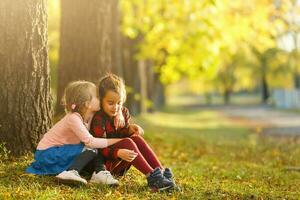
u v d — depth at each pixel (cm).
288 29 2350
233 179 919
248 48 2650
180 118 4241
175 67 2677
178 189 696
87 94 705
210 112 5703
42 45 798
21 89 786
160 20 2288
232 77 7500
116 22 2003
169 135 1825
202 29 2253
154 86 4397
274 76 6600
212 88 8225
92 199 640
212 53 2359
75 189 674
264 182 902
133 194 670
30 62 788
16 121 785
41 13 790
